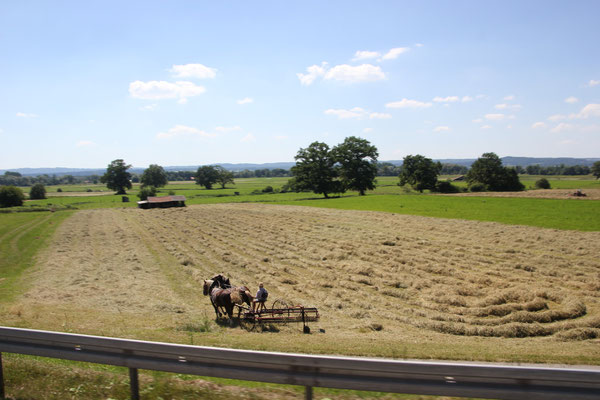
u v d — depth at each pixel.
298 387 6.02
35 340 5.95
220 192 132.88
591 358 9.91
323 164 97.19
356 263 26.48
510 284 20.30
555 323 14.78
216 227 49.88
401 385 4.55
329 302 18.25
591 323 14.12
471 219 45.66
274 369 4.97
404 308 17.52
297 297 19.66
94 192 163.50
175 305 17.94
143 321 14.45
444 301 18.17
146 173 162.75
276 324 15.18
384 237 35.81
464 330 14.31
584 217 42.12
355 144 97.38
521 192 80.81
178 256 31.53
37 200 116.00
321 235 39.16
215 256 31.70
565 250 28.11
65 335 5.74
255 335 12.88
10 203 92.44
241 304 15.09
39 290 21.12
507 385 4.32
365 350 10.48
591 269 22.91
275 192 124.31
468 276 22.11
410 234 37.88
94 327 12.69
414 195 80.81
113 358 5.59
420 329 14.87
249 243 37.19
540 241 31.64
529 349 11.57
